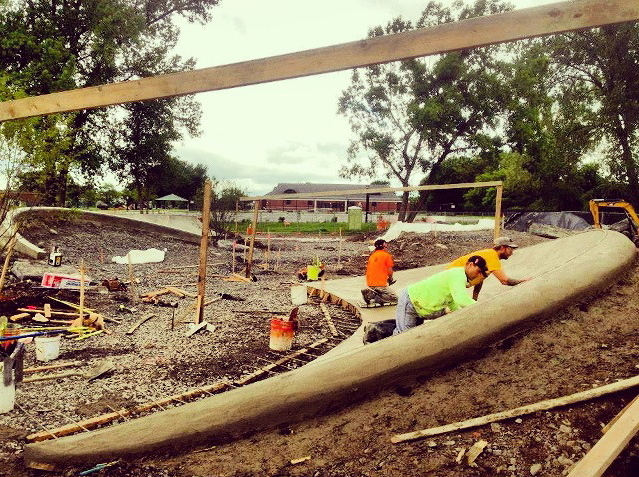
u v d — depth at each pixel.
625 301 4.56
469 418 3.32
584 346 3.86
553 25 2.04
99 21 21.56
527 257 9.66
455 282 4.43
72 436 3.50
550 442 2.92
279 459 3.28
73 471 3.31
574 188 32.56
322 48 2.49
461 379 3.75
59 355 6.01
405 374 3.79
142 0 24.44
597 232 7.32
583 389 3.32
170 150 28.05
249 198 13.83
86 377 5.22
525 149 33.66
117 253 15.80
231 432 3.58
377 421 3.49
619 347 3.76
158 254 15.77
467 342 3.92
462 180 55.66
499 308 4.09
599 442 2.64
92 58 22.72
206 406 3.61
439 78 30.75
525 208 40.78
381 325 5.07
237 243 21.89
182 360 5.92
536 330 4.15
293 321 6.54
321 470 3.09
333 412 3.69
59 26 21.53
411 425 3.38
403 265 16.03
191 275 13.49
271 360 5.96
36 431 3.92
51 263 11.67
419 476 2.86
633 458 2.60
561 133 29.02
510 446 2.95
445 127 30.62
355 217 38.19
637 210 27.38
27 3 20.86
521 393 3.44
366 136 33.00
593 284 4.71
